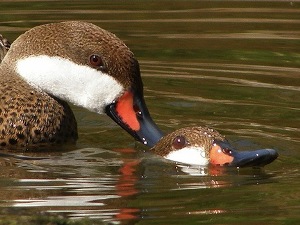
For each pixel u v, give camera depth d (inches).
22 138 458.3
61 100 472.1
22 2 735.1
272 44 636.1
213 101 525.3
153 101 526.3
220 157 423.8
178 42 639.8
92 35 468.4
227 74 575.8
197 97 533.0
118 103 465.1
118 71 462.6
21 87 468.8
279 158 436.8
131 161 434.3
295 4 735.7
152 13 709.9
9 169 420.8
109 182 402.3
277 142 458.3
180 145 435.5
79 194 385.1
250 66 592.4
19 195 383.2
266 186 395.9
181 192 388.8
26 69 471.8
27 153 450.3
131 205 371.2
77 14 699.4
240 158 420.2
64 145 465.1
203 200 377.7
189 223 351.6
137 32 660.7
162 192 389.1
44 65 469.4
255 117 498.0
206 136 432.8
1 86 468.1
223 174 414.3
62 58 467.8
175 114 505.0
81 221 351.3
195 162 428.1
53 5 727.1
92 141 470.9
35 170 420.2
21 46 475.2
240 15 705.6
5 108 460.1
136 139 462.9
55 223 348.8
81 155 445.7
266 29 670.5
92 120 506.3
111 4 734.5
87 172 417.1
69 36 469.7
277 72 579.2
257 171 418.9
